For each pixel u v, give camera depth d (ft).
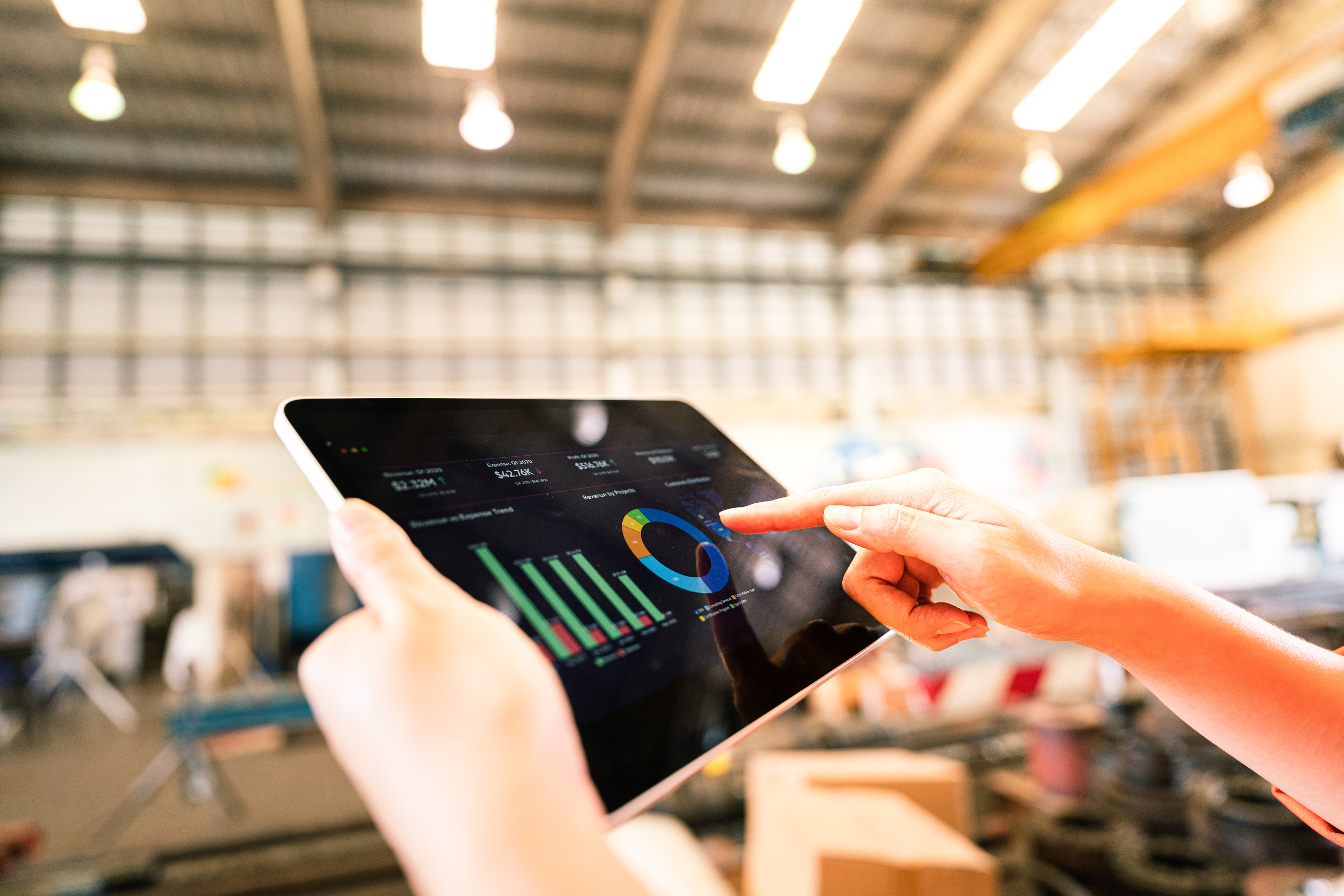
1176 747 8.92
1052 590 1.28
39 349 22.43
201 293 24.08
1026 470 32.32
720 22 20.17
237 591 22.81
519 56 20.49
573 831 0.60
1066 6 20.79
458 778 0.59
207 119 20.95
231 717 10.72
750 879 5.43
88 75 16.89
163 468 22.98
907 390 31.50
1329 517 18.24
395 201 25.18
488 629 0.74
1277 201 34.88
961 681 11.55
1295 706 1.26
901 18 20.77
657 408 1.84
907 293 32.35
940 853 4.24
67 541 21.77
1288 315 35.06
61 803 12.16
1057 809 7.95
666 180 26.66
